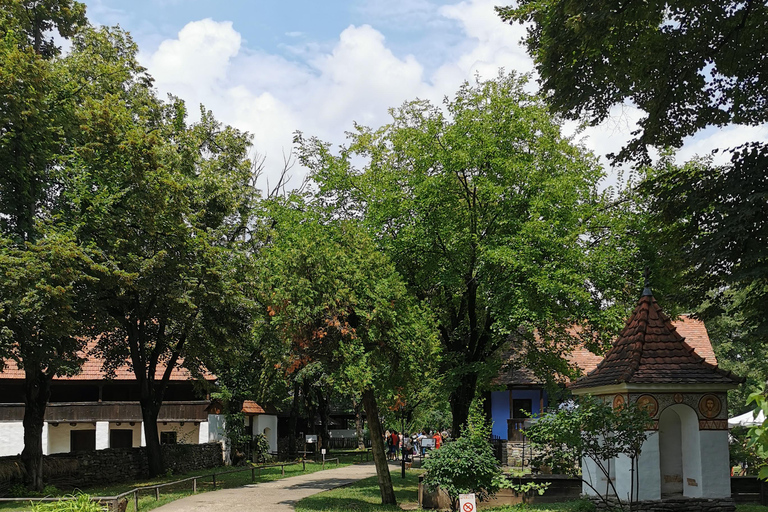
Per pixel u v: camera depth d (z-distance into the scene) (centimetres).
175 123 2942
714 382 1459
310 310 1917
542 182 2470
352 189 2773
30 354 2133
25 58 2117
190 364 3234
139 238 2469
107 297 2597
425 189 2478
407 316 2031
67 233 2072
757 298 1736
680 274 1878
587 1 1541
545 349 2747
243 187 3344
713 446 1464
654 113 1756
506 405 3594
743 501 1730
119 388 4181
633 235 2417
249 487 2609
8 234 2150
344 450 6112
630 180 2520
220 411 4112
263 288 2038
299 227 2564
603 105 1789
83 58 2647
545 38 1694
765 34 1614
